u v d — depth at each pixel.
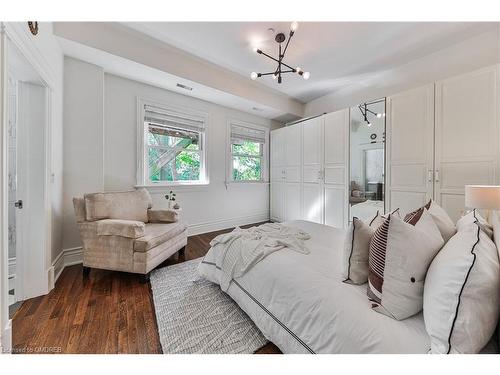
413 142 2.70
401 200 2.81
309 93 4.22
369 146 3.17
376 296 0.95
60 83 2.28
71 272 2.27
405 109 2.77
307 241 1.80
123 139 3.01
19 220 1.74
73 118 2.47
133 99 3.08
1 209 1.07
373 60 3.02
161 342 1.28
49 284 1.88
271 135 4.97
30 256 1.76
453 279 0.70
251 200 4.71
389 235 0.94
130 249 2.03
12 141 2.11
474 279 0.66
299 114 4.68
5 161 1.10
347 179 3.45
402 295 0.88
